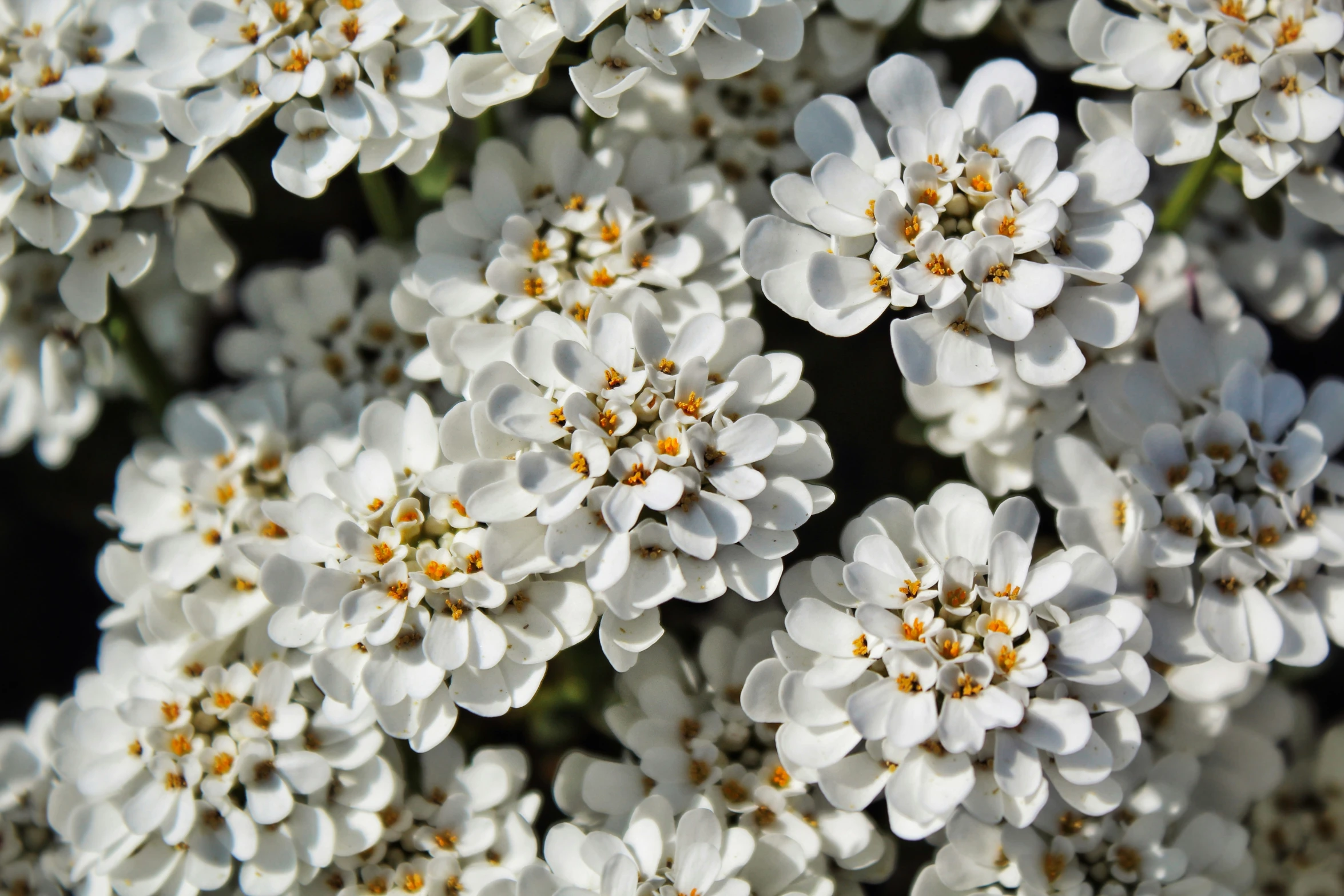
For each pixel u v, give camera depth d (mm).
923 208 297
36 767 330
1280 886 327
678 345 300
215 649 313
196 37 315
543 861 319
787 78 333
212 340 359
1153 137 311
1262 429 311
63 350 340
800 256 305
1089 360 319
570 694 327
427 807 311
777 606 322
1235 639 303
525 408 296
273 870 304
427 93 310
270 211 351
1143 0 312
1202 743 312
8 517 355
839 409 333
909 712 288
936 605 294
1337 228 316
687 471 293
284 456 323
